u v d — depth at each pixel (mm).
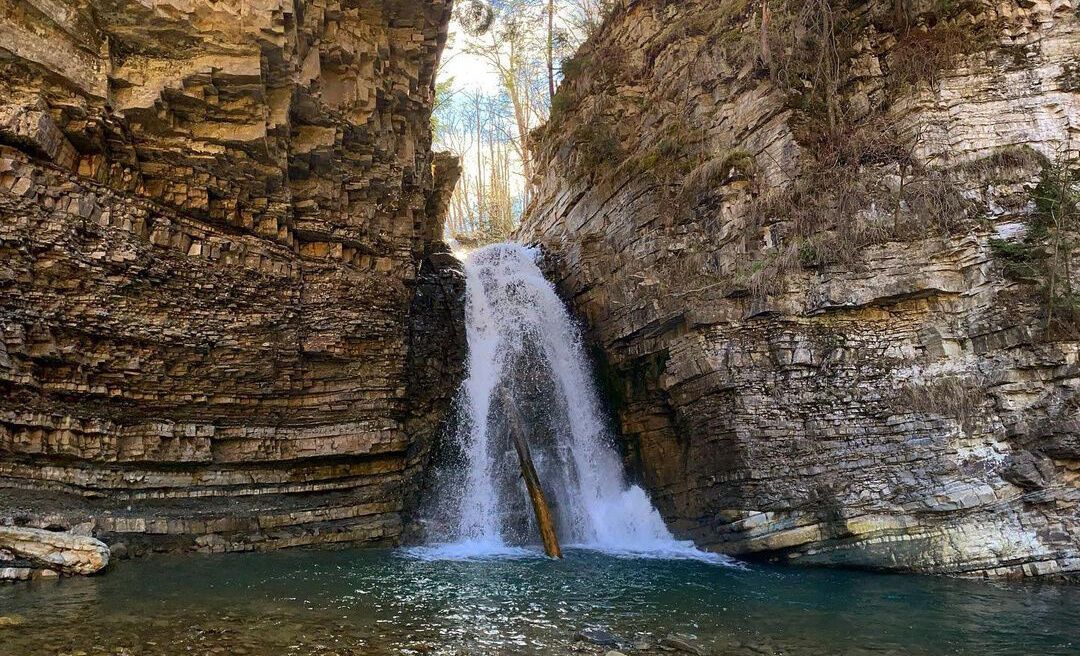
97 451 10969
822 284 13008
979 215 12227
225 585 9211
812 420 12680
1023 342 11195
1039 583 10453
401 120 14984
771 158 15312
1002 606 9211
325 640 6988
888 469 11875
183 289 11906
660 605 9258
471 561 12312
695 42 18531
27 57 10008
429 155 17266
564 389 18672
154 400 11742
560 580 10750
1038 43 13312
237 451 12664
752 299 13578
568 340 19625
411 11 13898
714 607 9195
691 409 14430
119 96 11078
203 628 7160
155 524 11234
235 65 11406
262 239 13023
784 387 13031
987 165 12477
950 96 13344
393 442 14219
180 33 11102
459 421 16719
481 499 16031
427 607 8633
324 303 13727
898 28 14500
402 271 15305
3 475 10000
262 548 12148
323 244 14016
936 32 13828
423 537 14602
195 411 12242
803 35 15617
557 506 16656
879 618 8672
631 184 18406
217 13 11164
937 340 12039
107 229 10938
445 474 15914
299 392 13492
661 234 16875
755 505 12945
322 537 12883
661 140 18266
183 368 12023
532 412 17844
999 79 13250
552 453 17484
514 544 15188
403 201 15672
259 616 7738
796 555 12398
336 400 13773
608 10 22500
